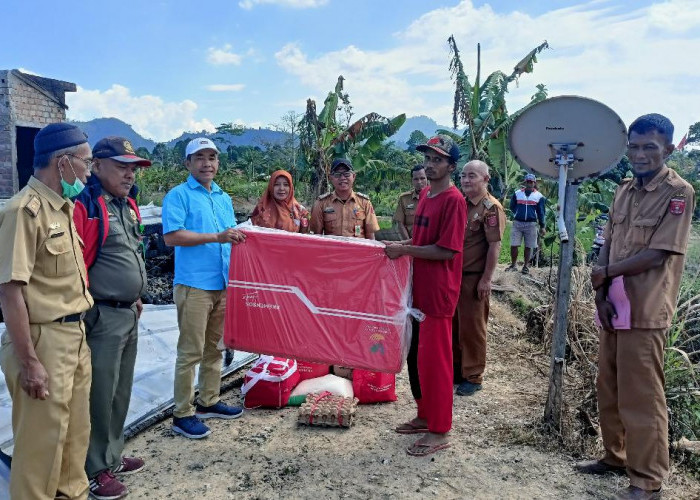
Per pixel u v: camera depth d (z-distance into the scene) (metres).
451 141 3.52
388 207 23.81
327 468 3.49
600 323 3.21
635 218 3.07
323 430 4.03
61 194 2.55
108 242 2.96
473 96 11.97
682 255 3.03
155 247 9.95
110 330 2.98
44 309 2.46
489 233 4.62
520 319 7.36
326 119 12.20
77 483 2.80
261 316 3.75
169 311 5.97
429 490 3.24
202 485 3.27
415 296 3.61
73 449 2.75
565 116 3.53
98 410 3.01
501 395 4.72
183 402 3.87
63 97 13.32
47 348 2.47
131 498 3.13
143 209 9.93
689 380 4.03
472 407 4.46
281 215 4.85
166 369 4.60
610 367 3.29
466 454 3.67
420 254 3.46
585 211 13.23
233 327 3.79
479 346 4.77
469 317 4.73
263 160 33.41
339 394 4.35
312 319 3.70
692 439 3.84
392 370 3.64
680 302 4.99
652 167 2.99
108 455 3.15
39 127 12.85
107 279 2.96
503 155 11.35
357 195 5.74
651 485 3.08
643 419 3.06
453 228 3.40
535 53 10.57
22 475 2.48
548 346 5.83
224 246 3.92
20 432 2.48
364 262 3.60
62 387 2.51
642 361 3.04
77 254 2.63
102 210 2.93
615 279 3.15
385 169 17.08
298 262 3.68
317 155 12.15
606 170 3.59
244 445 3.78
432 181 3.58
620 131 3.44
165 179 20.19
